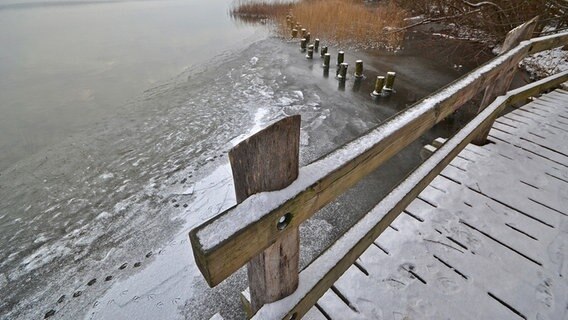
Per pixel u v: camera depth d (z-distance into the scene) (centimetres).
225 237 62
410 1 1502
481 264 165
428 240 179
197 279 289
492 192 216
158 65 1160
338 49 1183
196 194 419
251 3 2297
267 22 1798
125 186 454
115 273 308
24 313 282
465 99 157
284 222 79
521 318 140
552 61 744
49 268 327
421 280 157
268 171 70
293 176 77
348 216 359
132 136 614
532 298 148
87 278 308
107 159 538
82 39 1706
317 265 116
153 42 1555
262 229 71
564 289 152
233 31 1697
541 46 261
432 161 171
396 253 171
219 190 423
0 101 892
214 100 762
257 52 1204
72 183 479
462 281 156
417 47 1177
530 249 173
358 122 618
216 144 557
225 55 1207
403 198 146
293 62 1048
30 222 403
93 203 425
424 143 510
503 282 155
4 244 369
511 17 935
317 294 114
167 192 429
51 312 278
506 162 248
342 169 88
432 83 838
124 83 983
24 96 925
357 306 145
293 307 103
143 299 276
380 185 411
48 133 680
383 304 146
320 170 84
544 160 251
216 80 917
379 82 738
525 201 208
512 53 209
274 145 67
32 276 320
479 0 1057
